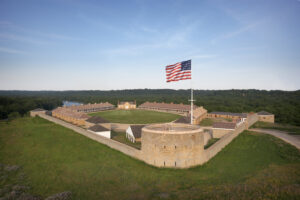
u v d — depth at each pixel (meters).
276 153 41.56
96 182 30.08
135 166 34.91
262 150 44.03
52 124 74.38
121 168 34.47
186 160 34.00
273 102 133.38
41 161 39.88
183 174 31.64
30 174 34.28
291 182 26.61
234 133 54.19
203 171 32.91
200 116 85.25
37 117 94.75
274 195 22.73
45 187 29.56
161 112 114.81
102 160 38.84
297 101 129.12
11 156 43.53
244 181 28.14
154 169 33.56
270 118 85.44
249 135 56.72
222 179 29.56
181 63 49.31
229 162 37.09
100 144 48.25
